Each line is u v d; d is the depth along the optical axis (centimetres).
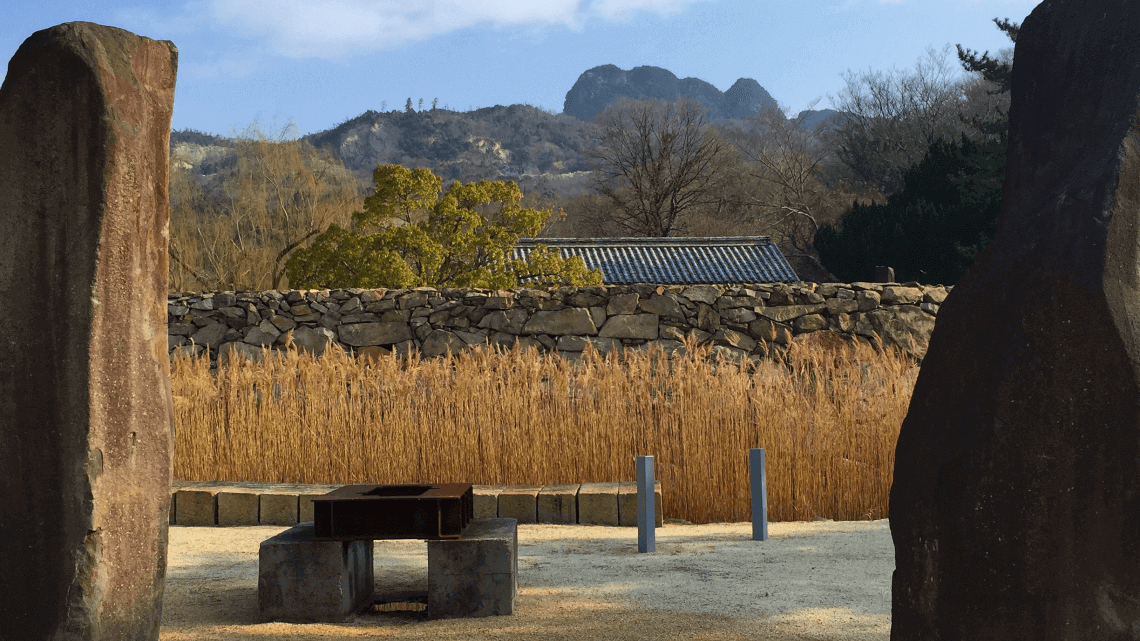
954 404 221
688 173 3669
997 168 2228
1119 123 211
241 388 698
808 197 3881
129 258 254
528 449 664
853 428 647
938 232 2273
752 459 540
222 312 1153
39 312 246
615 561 468
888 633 330
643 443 660
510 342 1116
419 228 1648
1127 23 217
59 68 248
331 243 1645
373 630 349
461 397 675
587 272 1712
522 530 569
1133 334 201
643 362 704
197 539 541
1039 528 204
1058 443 204
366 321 1138
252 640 333
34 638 240
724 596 388
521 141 16500
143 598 255
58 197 247
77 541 240
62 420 242
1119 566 199
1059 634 201
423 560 479
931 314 1098
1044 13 236
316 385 693
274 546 366
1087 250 205
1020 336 211
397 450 671
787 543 520
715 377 681
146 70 263
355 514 367
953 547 215
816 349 744
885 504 642
